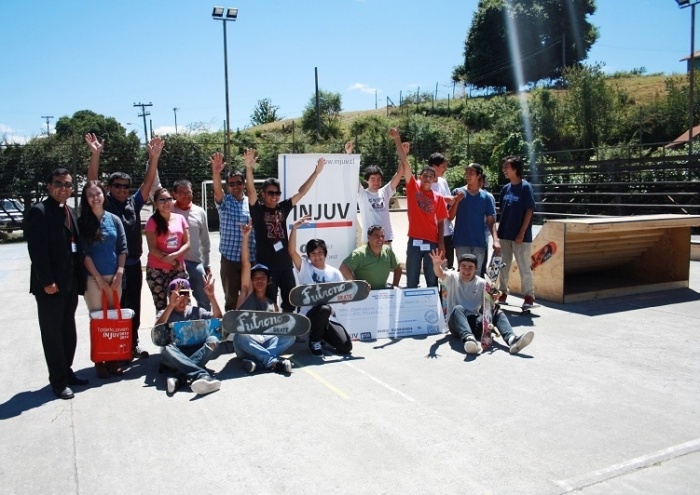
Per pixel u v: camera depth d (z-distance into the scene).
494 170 25.33
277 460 3.57
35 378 5.23
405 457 3.59
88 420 4.23
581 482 3.29
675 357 5.61
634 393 4.68
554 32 55.78
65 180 4.69
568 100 33.09
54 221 4.65
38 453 3.71
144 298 8.09
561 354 5.74
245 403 4.52
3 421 4.23
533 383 4.92
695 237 14.23
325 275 6.25
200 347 5.21
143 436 3.94
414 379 5.05
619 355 5.69
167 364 4.98
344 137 40.00
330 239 7.12
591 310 7.63
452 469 3.44
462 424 4.08
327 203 7.06
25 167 21.80
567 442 3.79
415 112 45.22
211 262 12.98
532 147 24.33
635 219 8.23
